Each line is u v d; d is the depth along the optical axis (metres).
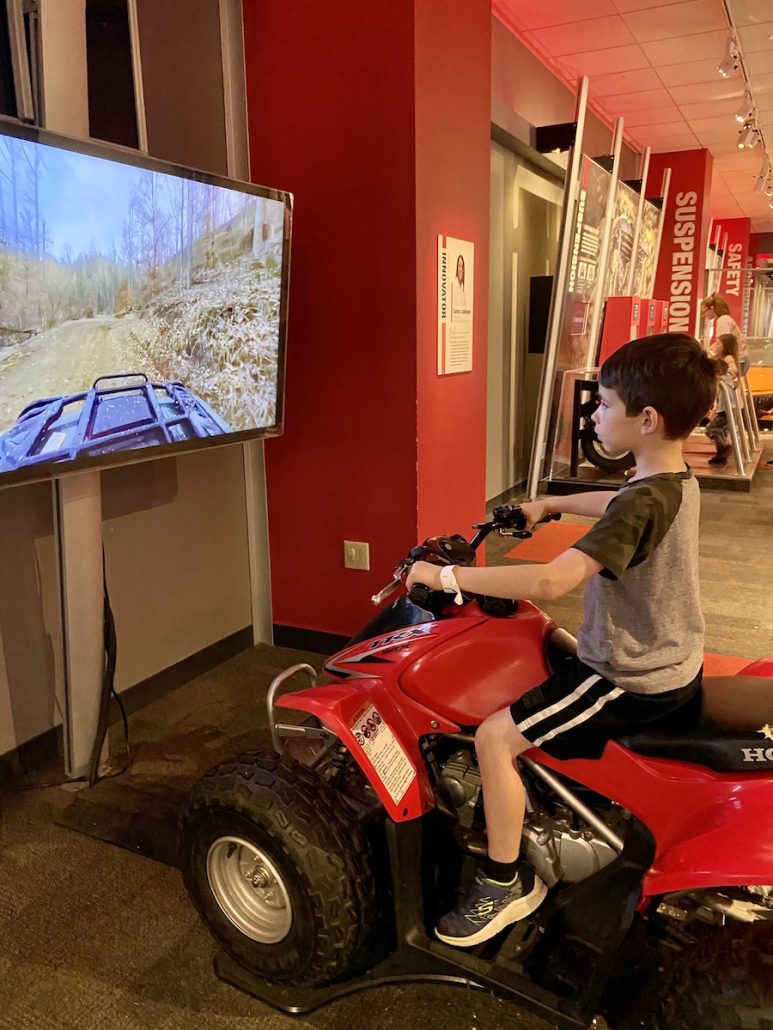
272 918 1.99
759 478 8.73
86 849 2.64
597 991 1.75
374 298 3.60
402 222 3.47
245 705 3.59
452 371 3.90
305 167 3.62
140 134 2.91
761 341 13.37
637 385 1.65
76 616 2.89
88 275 2.51
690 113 9.61
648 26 6.75
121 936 2.26
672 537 1.68
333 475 3.88
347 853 1.86
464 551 2.03
